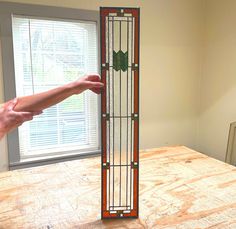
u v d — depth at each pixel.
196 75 2.65
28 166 1.99
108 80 0.81
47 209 0.92
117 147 0.85
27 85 1.97
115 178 0.86
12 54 1.83
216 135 2.51
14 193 1.06
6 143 1.91
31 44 1.94
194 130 2.74
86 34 2.10
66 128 2.16
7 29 1.78
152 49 2.37
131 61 0.81
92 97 2.21
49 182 1.17
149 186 1.12
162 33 2.40
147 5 2.28
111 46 0.80
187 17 2.49
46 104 0.82
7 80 1.83
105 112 0.83
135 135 0.85
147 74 2.39
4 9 1.75
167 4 2.38
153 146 2.53
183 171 1.30
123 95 0.82
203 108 2.66
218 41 2.41
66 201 0.99
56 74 2.06
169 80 2.51
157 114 2.50
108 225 0.82
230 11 2.24
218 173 1.27
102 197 0.86
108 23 0.78
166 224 0.82
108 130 0.84
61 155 2.10
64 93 0.82
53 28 1.98
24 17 1.86
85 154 2.17
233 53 2.25
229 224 0.82
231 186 1.11
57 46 2.02
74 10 1.98
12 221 0.85
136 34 0.79
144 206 0.94
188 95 2.64
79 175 1.26
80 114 2.19
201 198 1.00
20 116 0.75
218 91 2.45
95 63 2.17
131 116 0.84
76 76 2.12
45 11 1.88
